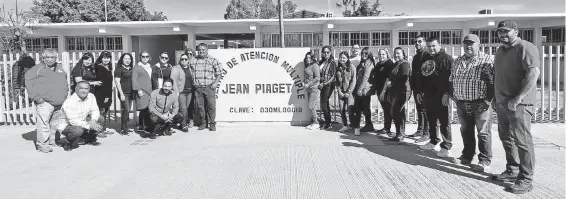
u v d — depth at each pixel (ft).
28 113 31.65
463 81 17.70
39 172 18.48
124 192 15.67
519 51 14.93
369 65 25.62
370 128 27.14
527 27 66.95
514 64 15.11
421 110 23.43
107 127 30.07
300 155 20.95
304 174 17.66
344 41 68.90
